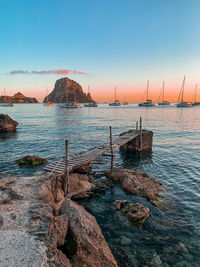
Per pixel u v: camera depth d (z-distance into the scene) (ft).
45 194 30.27
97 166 63.77
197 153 80.79
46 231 20.76
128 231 30.71
